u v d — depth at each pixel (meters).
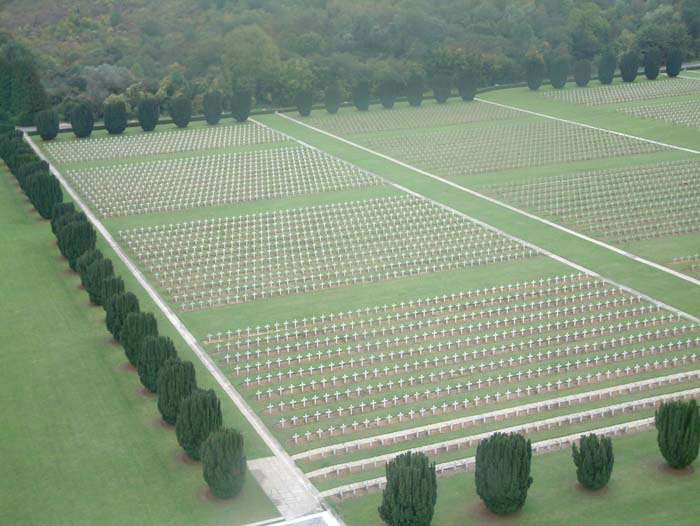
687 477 67.50
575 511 63.59
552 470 68.88
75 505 64.81
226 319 100.31
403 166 166.38
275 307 103.75
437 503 64.88
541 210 137.50
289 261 118.75
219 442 64.06
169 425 75.81
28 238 126.44
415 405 80.50
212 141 191.75
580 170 159.62
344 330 96.88
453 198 145.00
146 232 131.00
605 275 111.12
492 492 61.94
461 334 95.12
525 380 84.75
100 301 100.88
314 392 83.44
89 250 105.69
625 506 64.06
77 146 188.00
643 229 127.50
